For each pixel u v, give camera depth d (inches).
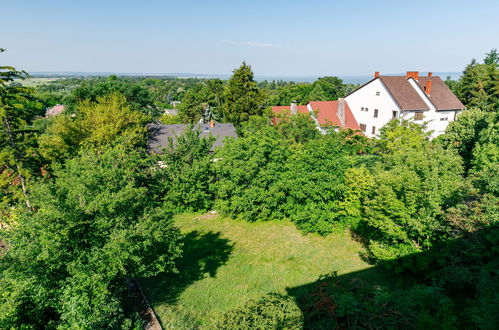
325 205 753.6
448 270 453.4
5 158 789.9
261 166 842.2
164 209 526.9
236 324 374.6
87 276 380.2
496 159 722.2
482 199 465.1
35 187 449.4
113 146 954.1
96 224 415.5
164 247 527.2
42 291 382.9
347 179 742.5
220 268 647.8
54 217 381.7
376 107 1518.2
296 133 1149.7
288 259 677.3
